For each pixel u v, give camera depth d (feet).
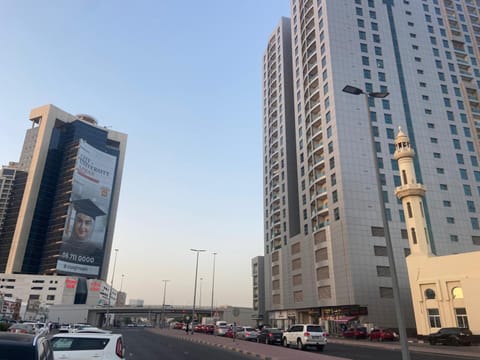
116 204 563.48
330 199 208.64
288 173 275.39
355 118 216.74
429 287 138.72
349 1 248.52
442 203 214.07
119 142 589.73
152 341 119.44
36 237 471.62
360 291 180.75
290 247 249.75
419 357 72.49
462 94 249.75
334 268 196.44
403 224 199.00
